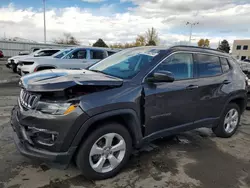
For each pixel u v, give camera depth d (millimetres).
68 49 9422
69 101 2375
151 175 2936
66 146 2404
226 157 3602
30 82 2611
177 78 3330
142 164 3201
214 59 4004
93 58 9508
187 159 3441
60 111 2355
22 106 2646
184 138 4301
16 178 2678
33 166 2947
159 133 3219
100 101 2508
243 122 5629
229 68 4285
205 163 3354
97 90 2576
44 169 2898
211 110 3924
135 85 2863
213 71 3939
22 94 2799
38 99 2455
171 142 4066
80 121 2387
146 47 3732
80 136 2432
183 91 3338
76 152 2582
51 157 2402
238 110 4555
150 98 2953
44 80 2590
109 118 2752
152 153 3572
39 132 2422
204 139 4316
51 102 2391
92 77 2729
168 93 3143
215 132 4387
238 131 4922
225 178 2975
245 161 3502
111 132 2721
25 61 9039
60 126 2352
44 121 2367
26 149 2506
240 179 2973
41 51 11836
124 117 2816
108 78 2793
